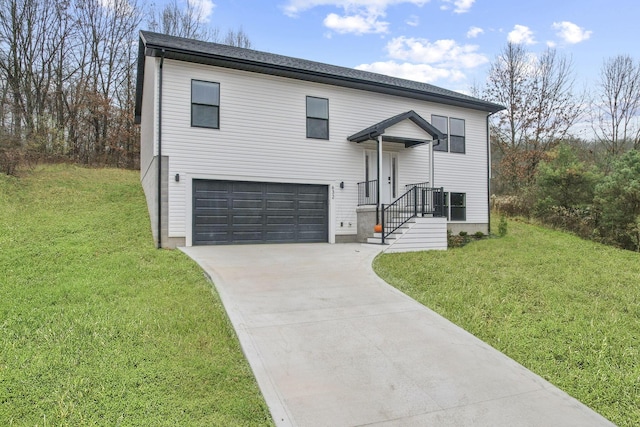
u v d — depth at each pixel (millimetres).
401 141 13109
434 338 4641
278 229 11805
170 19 30938
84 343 4133
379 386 3545
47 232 9477
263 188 11633
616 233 13906
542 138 24500
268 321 4973
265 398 3285
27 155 15586
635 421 3244
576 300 6297
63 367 3639
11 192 12430
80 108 24000
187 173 10602
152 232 10688
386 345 4410
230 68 11227
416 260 9055
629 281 7691
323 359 4023
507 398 3449
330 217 12484
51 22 23922
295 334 4609
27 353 3875
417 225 11125
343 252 9984
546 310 5738
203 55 10516
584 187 16031
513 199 19078
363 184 13047
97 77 26281
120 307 5223
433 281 7137
